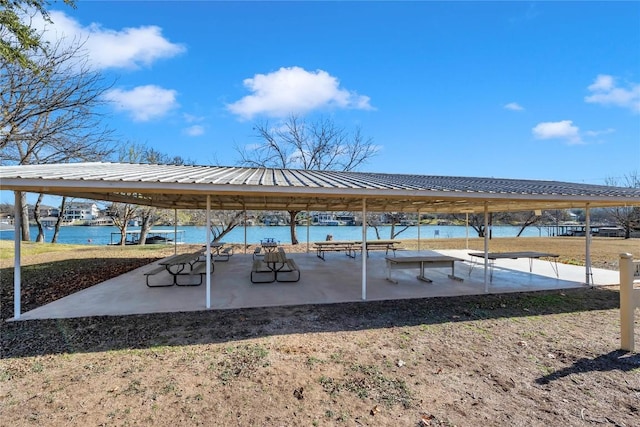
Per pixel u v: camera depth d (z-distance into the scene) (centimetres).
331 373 291
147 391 258
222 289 629
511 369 299
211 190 421
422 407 238
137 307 501
